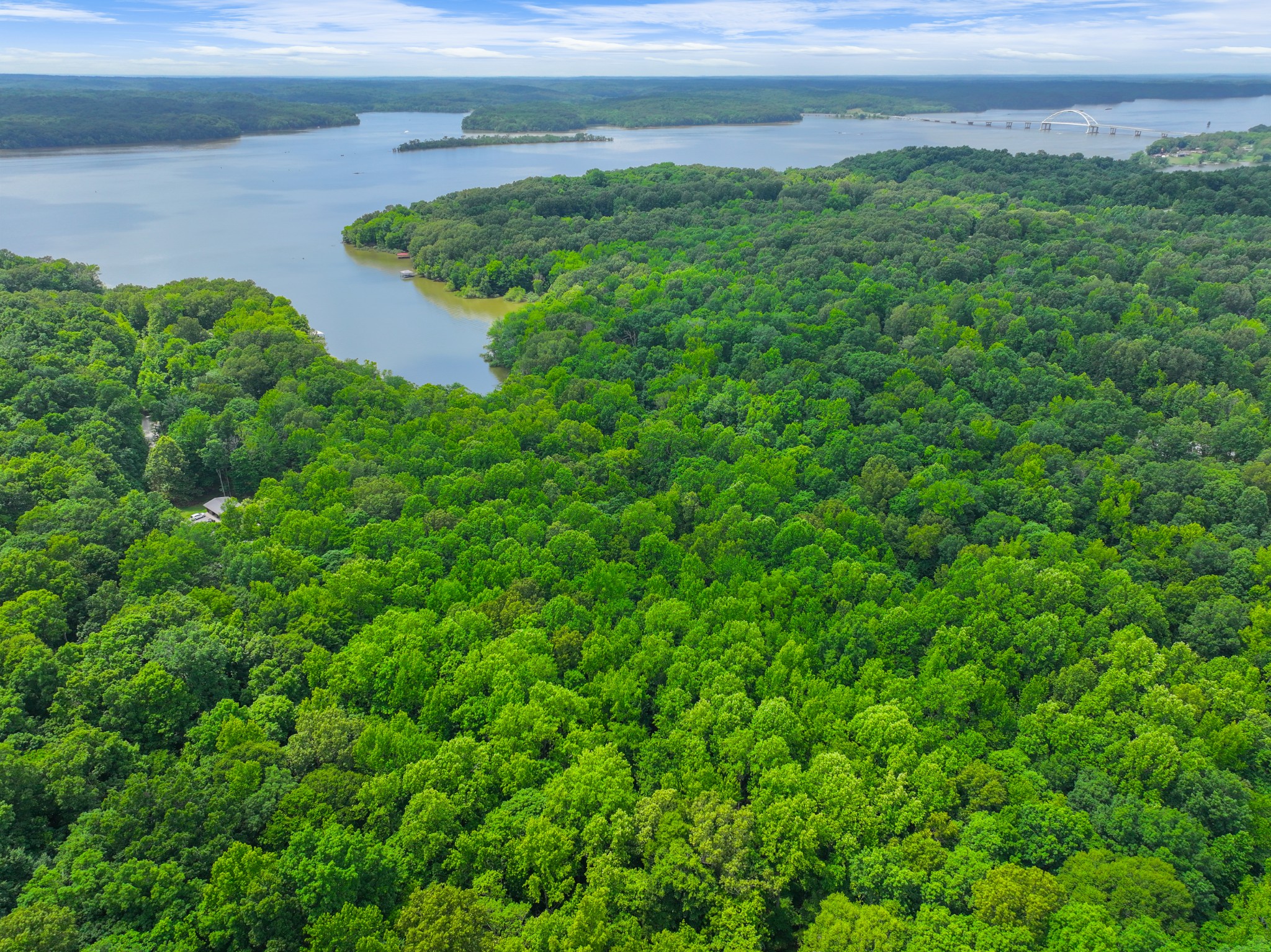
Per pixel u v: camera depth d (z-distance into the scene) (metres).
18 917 59.62
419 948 60.44
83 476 125.38
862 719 85.50
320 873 66.75
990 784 77.50
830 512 126.94
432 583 109.38
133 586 102.00
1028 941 62.88
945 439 155.00
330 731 81.69
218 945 64.56
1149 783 79.19
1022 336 194.50
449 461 142.25
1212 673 94.25
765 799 77.44
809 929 68.06
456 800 76.25
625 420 163.00
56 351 175.25
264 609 100.06
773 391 173.75
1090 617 101.69
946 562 122.69
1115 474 138.62
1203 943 65.44
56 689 85.31
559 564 114.19
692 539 122.31
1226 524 123.75
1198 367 174.38
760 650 96.50
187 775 74.94
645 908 68.94
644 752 84.19
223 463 151.50
